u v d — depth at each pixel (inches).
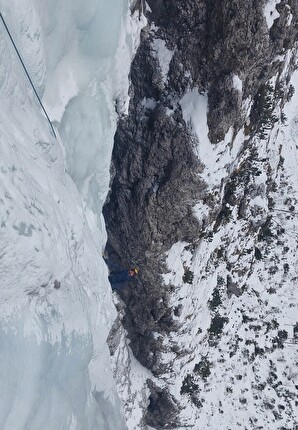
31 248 171.9
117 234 465.1
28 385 171.5
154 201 429.1
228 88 385.4
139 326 512.4
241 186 523.2
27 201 181.2
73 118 311.1
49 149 250.5
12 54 214.1
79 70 314.2
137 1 367.9
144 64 409.4
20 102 229.3
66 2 270.1
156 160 421.4
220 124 397.1
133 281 485.7
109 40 327.3
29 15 228.7
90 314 277.3
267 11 363.3
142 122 422.6
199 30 378.6
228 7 356.5
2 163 169.8
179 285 483.8
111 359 506.0
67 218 245.1
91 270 303.1
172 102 410.3
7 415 154.3
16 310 173.0
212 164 414.3
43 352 184.5
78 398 236.5
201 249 495.2
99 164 372.5
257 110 466.0
